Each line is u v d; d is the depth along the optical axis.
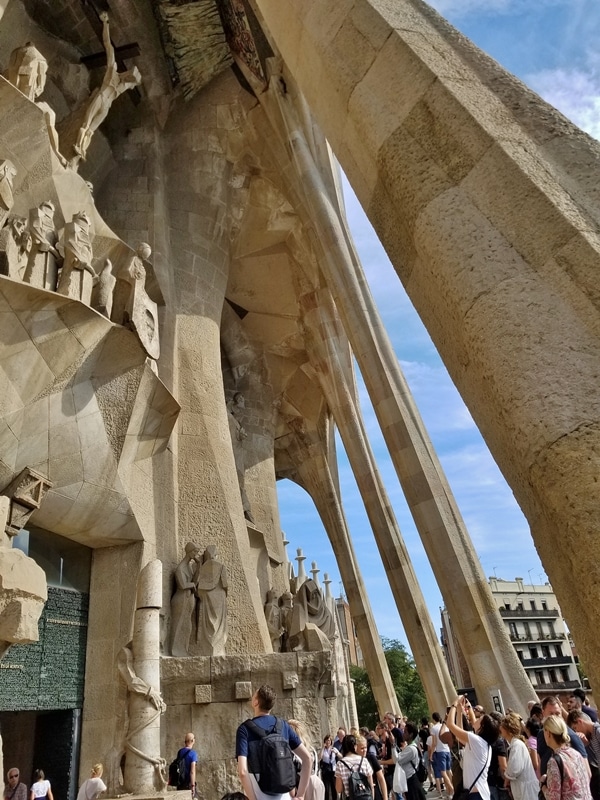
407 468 13.76
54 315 8.09
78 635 9.42
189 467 12.27
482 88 2.40
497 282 1.94
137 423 9.98
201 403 13.13
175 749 8.86
